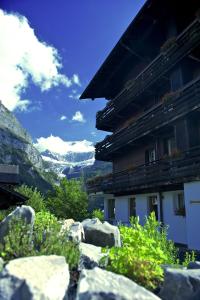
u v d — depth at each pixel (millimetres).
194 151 16016
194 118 16656
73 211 33188
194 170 14594
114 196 26047
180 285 4281
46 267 3926
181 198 17422
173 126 18109
